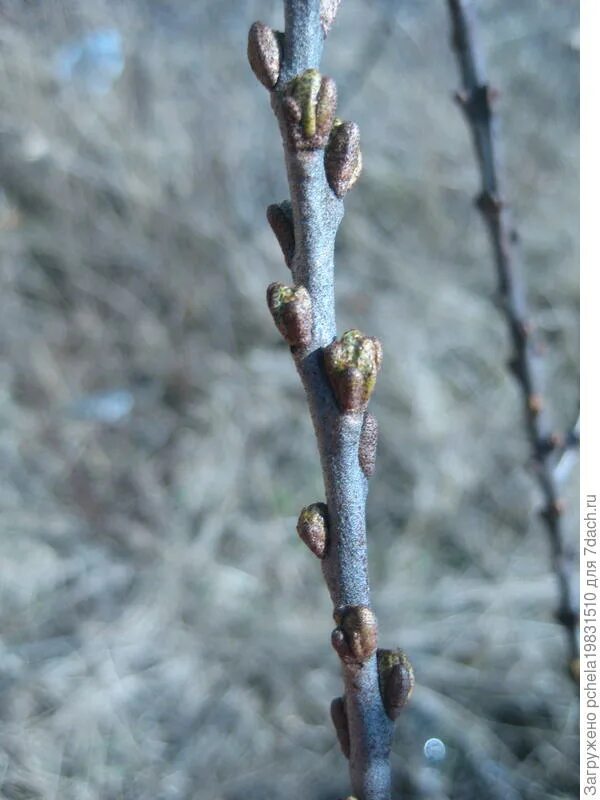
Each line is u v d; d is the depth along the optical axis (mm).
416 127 657
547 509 243
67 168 567
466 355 571
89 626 441
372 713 140
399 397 530
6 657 416
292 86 133
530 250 599
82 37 605
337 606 139
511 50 703
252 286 573
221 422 524
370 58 602
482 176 227
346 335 135
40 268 564
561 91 692
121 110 596
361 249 600
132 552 483
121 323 561
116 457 519
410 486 508
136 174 584
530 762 383
